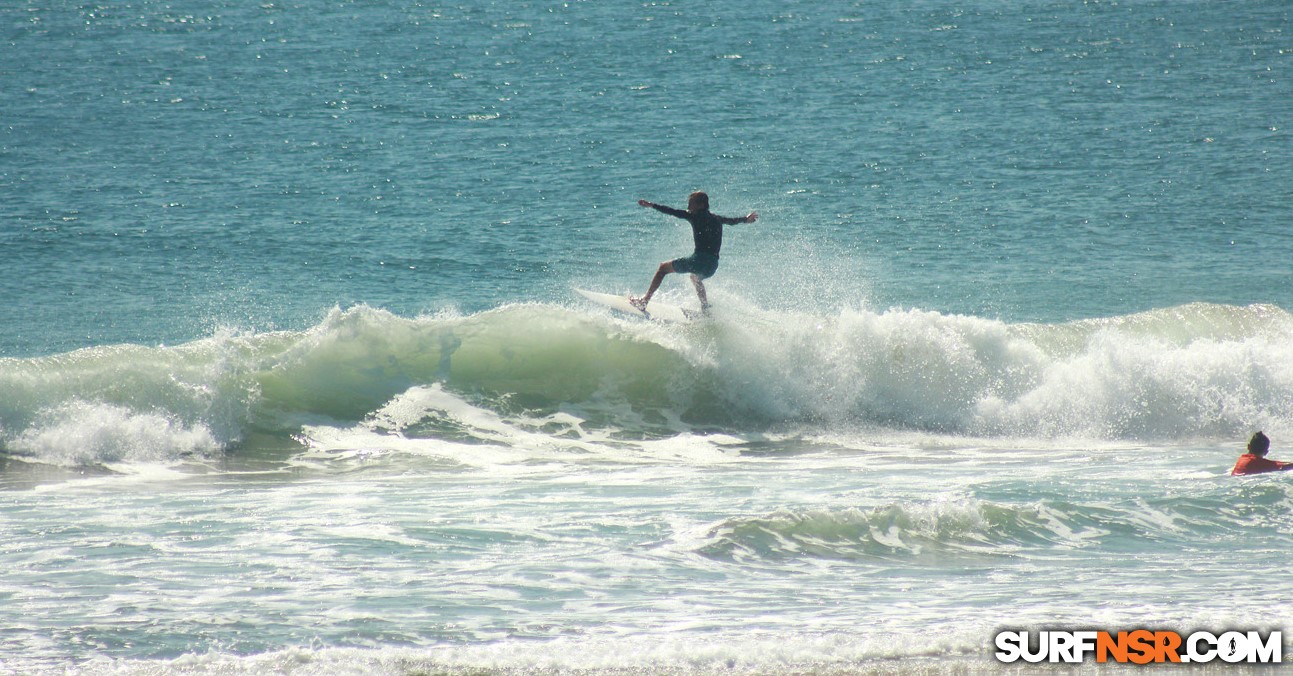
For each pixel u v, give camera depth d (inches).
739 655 1024.9
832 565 1318.9
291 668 986.7
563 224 4436.5
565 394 2273.6
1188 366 2365.9
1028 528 1464.1
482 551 1357.0
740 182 5295.3
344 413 2148.1
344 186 5014.8
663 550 1362.0
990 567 1320.1
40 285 3373.5
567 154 5866.1
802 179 5349.4
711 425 2263.8
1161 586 1248.8
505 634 1079.0
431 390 2226.9
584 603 1170.0
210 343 2187.5
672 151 5969.5
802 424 2293.3
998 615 1144.2
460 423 2166.6
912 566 1322.6
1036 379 2380.7
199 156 5620.1
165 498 1676.9
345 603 1162.0
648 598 1189.7
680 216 2333.9
